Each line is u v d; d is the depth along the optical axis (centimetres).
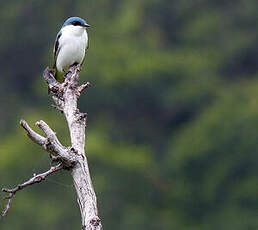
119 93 3030
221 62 3234
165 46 3384
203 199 2472
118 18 3403
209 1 3528
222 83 3062
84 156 680
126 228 2300
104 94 3030
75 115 729
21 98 3170
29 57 3372
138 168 2473
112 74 2997
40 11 3428
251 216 2370
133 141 2952
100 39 3219
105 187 2398
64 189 2264
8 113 3041
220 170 2520
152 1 3472
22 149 2409
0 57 3350
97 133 2814
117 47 3120
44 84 3045
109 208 2362
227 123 2598
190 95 3002
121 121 3014
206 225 2388
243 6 3453
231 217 2367
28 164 2377
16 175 2361
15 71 3347
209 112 2708
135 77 3006
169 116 3041
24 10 3409
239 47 3312
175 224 2377
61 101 756
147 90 3031
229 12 3475
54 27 3416
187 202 2466
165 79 3052
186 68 3075
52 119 2644
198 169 2561
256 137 2552
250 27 3409
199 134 2598
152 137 2978
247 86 2958
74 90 758
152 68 3028
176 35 3444
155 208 2422
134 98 3042
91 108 3044
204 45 3384
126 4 3462
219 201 2467
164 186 2478
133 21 3319
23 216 2234
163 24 3484
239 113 2625
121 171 2462
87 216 658
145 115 3041
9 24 3381
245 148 2545
